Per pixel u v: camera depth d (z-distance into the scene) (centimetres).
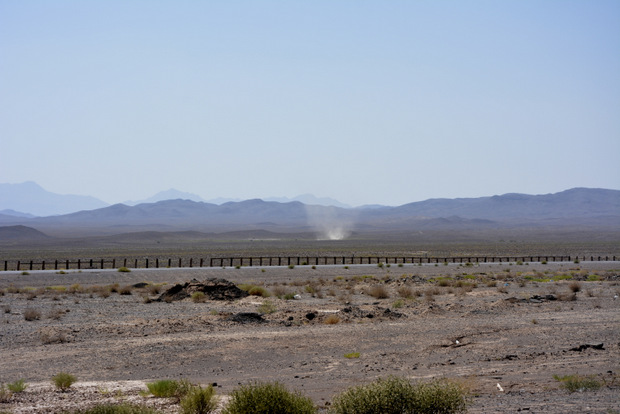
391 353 2325
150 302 4044
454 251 14725
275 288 4844
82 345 2455
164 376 1972
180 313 3453
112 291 4894
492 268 8000
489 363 2120
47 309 3616
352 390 1186
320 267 7519
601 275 6800
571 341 2536
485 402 1463
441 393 1191
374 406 1149
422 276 6544
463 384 1677
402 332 2755
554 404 1410
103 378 1947
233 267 7300
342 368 2070
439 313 3406
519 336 2669
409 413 1152
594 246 18288
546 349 2369
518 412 1323
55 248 17862
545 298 4125
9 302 4019
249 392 1194
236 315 3089
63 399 1568
